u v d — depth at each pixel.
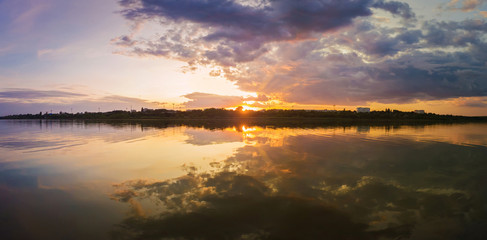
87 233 7.44
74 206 9.44
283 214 8.55
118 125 72.69
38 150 22.83
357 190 11.02
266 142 27.50
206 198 10.04
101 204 9.60
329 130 47.97
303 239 7.00
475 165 16.39
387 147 24.14
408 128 58.09
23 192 11.12
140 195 10.48
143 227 7.71
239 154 19.73
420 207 9.23
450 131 48.38
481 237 7.12
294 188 11.23
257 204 9.41
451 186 11.76
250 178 12.78
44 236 7.29
